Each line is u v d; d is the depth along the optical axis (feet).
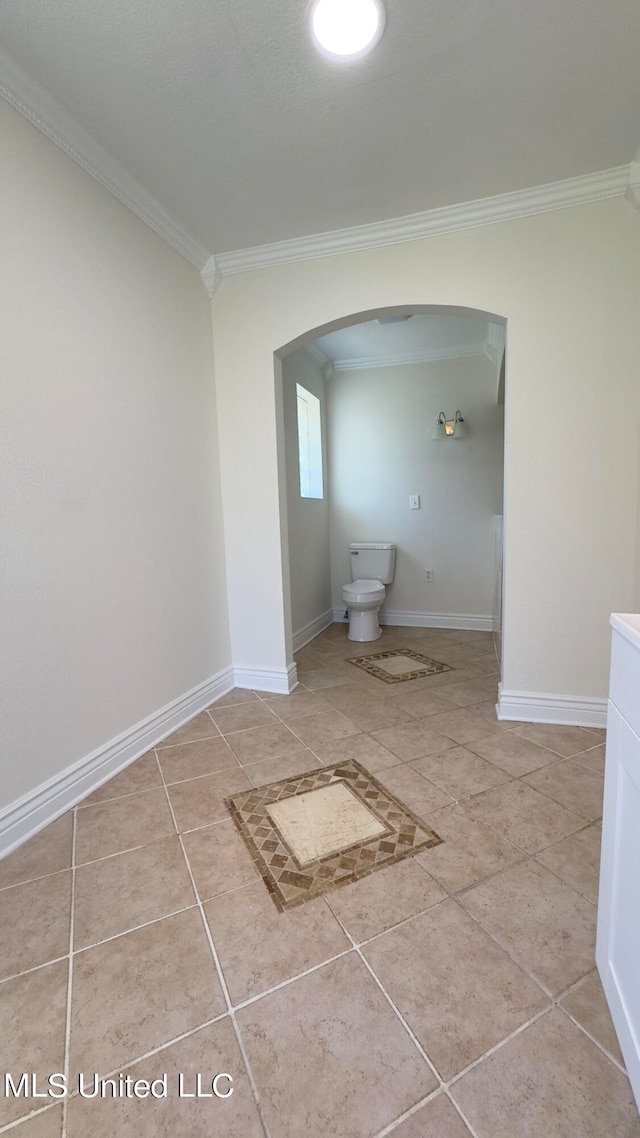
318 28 4.11
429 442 13.24
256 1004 3.14
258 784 5.74
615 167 6.04
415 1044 2.87
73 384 5.33
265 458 8.32
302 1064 2.79
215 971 3.38
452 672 9.77
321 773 5.95
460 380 12.76
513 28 4.17
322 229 7.22
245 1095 2.65
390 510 13.82
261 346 8.06
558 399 6.73
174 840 4.78
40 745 5.00
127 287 6.20
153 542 6.77
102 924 3.79
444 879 4.18
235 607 8.87
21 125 4.64
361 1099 2.61
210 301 8.23
